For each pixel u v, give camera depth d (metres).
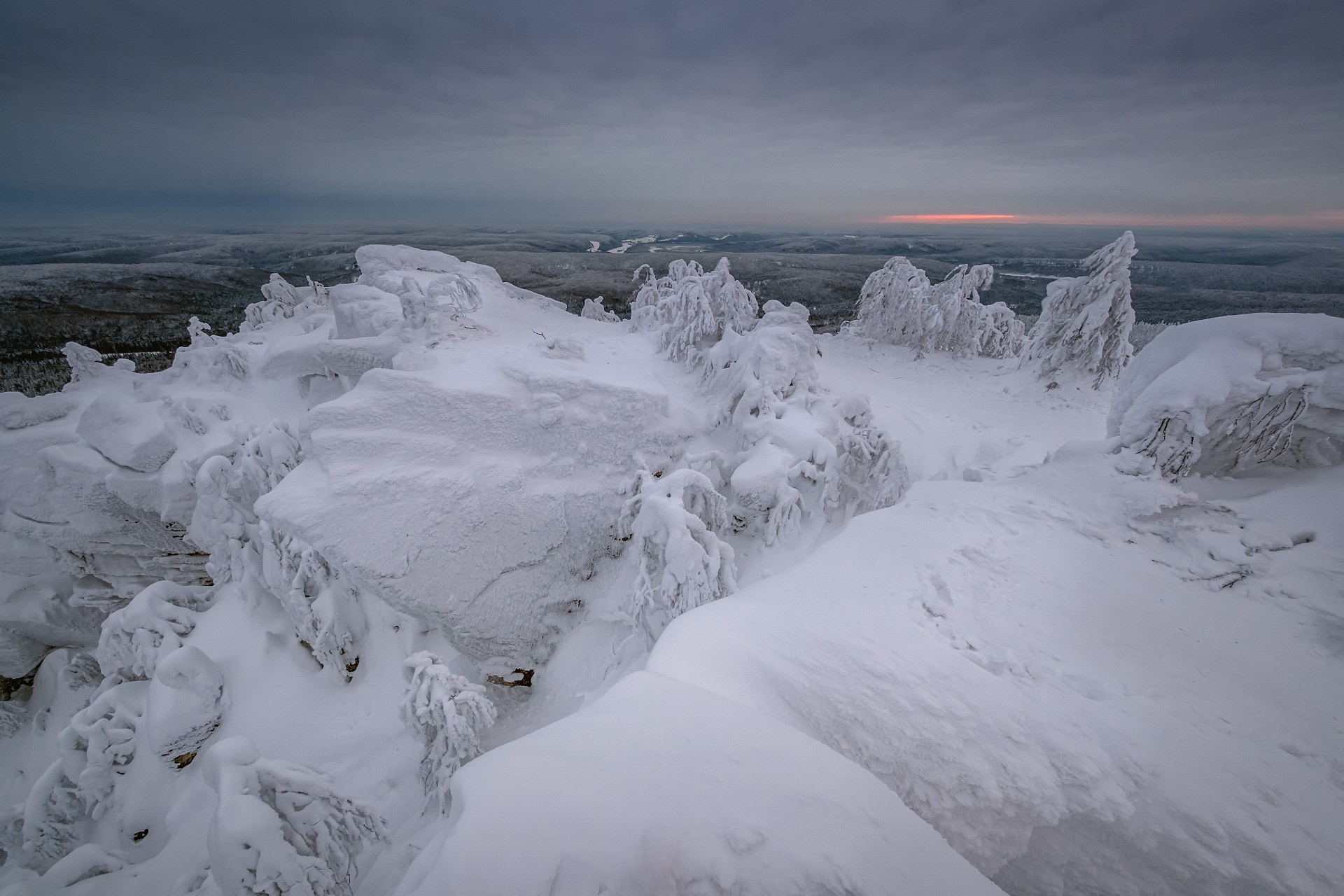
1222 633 6.09
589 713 4.27
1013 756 4.57
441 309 16.64
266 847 5.47
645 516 9.92
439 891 2.67
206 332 20.45
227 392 18.50
